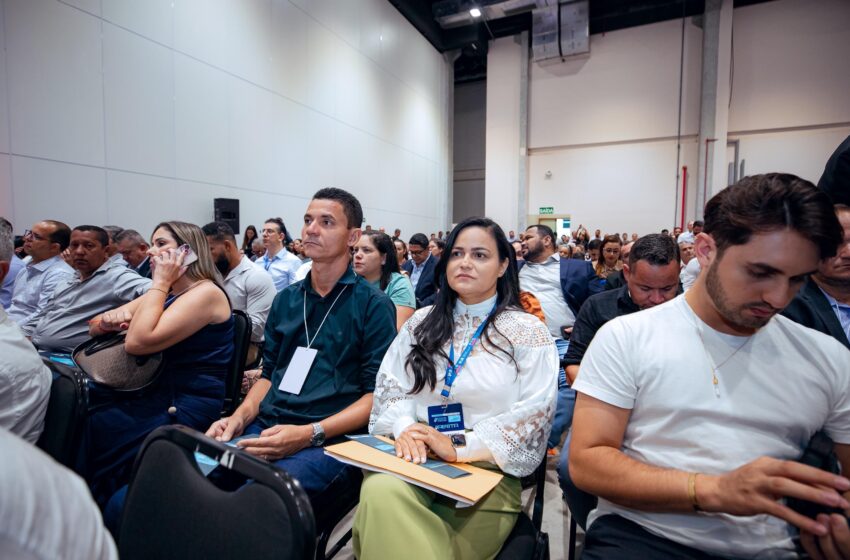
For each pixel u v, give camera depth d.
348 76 8.29
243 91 6.12
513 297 1.37
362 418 1.47
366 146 8.88
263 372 1.71
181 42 5.27
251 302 2.71
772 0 9.36
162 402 1.58
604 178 11.08
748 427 0.80
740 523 0.80
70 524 0.34
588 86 11.02
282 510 0.65
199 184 5.54
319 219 1.58
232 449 0.73
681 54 10.13
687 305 0.88
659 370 0.85
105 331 1.66
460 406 1.26
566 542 1.78
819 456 0.75
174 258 1.62
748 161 9.80
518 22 11.34
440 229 12.15
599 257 4.08
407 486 1.02
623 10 10.45
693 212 10.25
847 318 1.28
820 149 9.26
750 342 0.82
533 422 1.16
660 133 10.44
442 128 12.13
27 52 3.90
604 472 0.84
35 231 2.99
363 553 1.00
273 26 6.61
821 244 0.67
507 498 1.12
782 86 9.43
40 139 4.01
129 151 4.75
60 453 1.13
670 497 0.75
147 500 0.79
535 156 11.76
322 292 1.66
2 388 1.00
